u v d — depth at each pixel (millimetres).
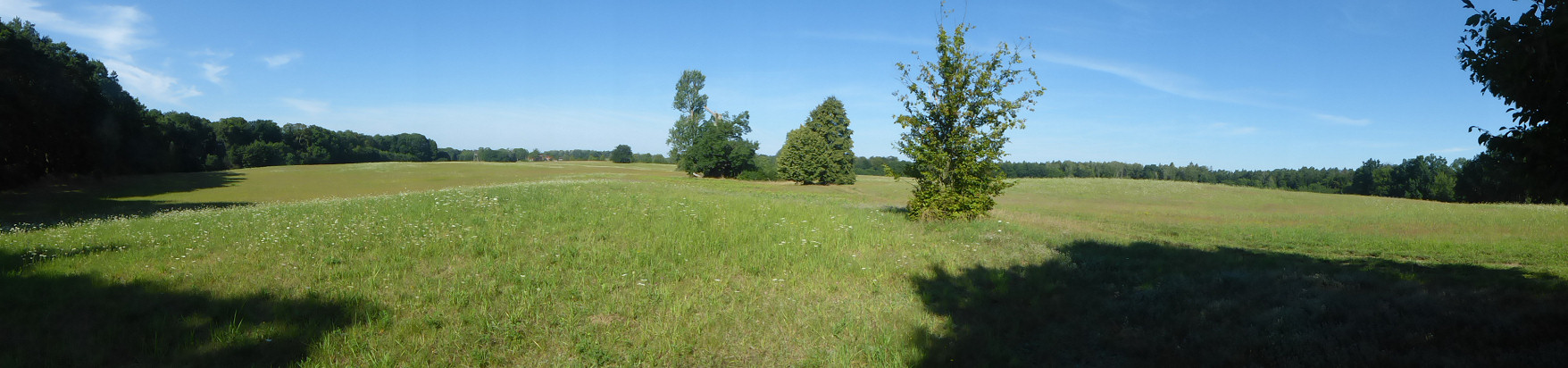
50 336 5930
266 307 7039
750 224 14445
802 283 9156
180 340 5945
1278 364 5871
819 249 11781
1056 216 24172
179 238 11188
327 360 5645
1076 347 6719
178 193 43000
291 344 5980
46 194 37375
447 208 15188
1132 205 37656
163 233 11891
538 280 8609
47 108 35781
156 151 65938
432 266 9320
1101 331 7191
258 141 94938
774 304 8008
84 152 42875
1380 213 28688
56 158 40312
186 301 7094
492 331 6543
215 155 86875
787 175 64188
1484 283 8859
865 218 17031
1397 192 80000
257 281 8109
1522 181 6047
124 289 7500
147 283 7832
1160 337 6887
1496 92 5770
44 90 35344
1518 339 6105
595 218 14203
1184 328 7168
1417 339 6266
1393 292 8227
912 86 17641
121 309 6734
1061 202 39656
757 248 11586
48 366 5270
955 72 17375
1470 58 5902
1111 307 8172
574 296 7930
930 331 7051
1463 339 6230
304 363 5582
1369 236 17688
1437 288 8430
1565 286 8367
